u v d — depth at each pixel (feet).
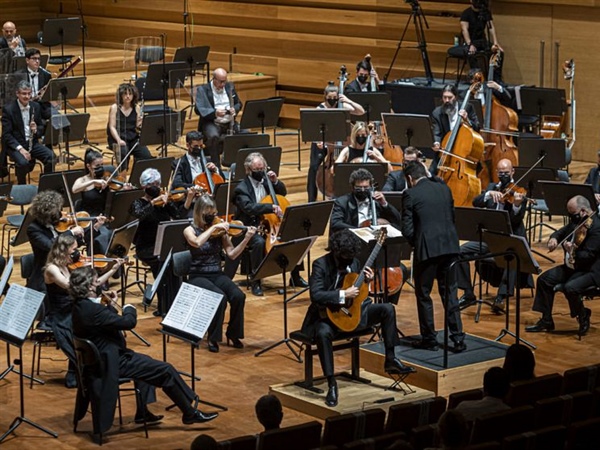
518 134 63.26
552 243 47.55
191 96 73.10
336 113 59.72
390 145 62.13
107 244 49.67
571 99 65.72
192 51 72.54
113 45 92.63
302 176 69.10
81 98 76.74
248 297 51.65
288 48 84.43
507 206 50.44
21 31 95.35
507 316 45.65
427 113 71.97
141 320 48.49
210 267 45.39
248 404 40.06
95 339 36.55
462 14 72.38
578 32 72.38
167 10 89.76
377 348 42.57
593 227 46.34
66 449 36.47
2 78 66.74
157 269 49.08
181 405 37.78
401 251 44.88
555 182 51.57
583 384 35.99
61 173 52.60
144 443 36.94
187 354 44.86
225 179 60.08
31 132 62.13
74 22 77.25
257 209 50.67
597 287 46.26
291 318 48.98
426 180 41.88
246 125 64.85
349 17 80.89
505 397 33.81
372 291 46.52
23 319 36.88
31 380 41.63
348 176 52.70
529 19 73.92
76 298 36.50
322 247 58.70
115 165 62.54
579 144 73.61
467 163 58.44
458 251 41.52
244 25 86.53
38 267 44.37
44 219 44.01
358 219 47.70
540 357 44.47
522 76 74.90
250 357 44.68
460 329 42.37
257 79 83.61
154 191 48.91
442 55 76.95
